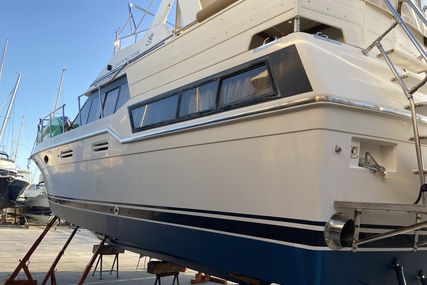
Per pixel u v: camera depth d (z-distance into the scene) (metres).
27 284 5.43
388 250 2.23
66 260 8.74
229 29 2.83
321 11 2.53
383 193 2.21
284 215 2.13
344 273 2.04
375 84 2.34
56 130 5.75
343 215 2.00
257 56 2.51
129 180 3.51
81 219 4.47
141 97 3.63
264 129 2.31
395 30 3.02
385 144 2.28
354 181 2.09
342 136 2.08
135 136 3.44
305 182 2.04
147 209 3.23
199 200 2.71
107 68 4.82
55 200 5.20
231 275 2.82
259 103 2.38
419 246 2.38
